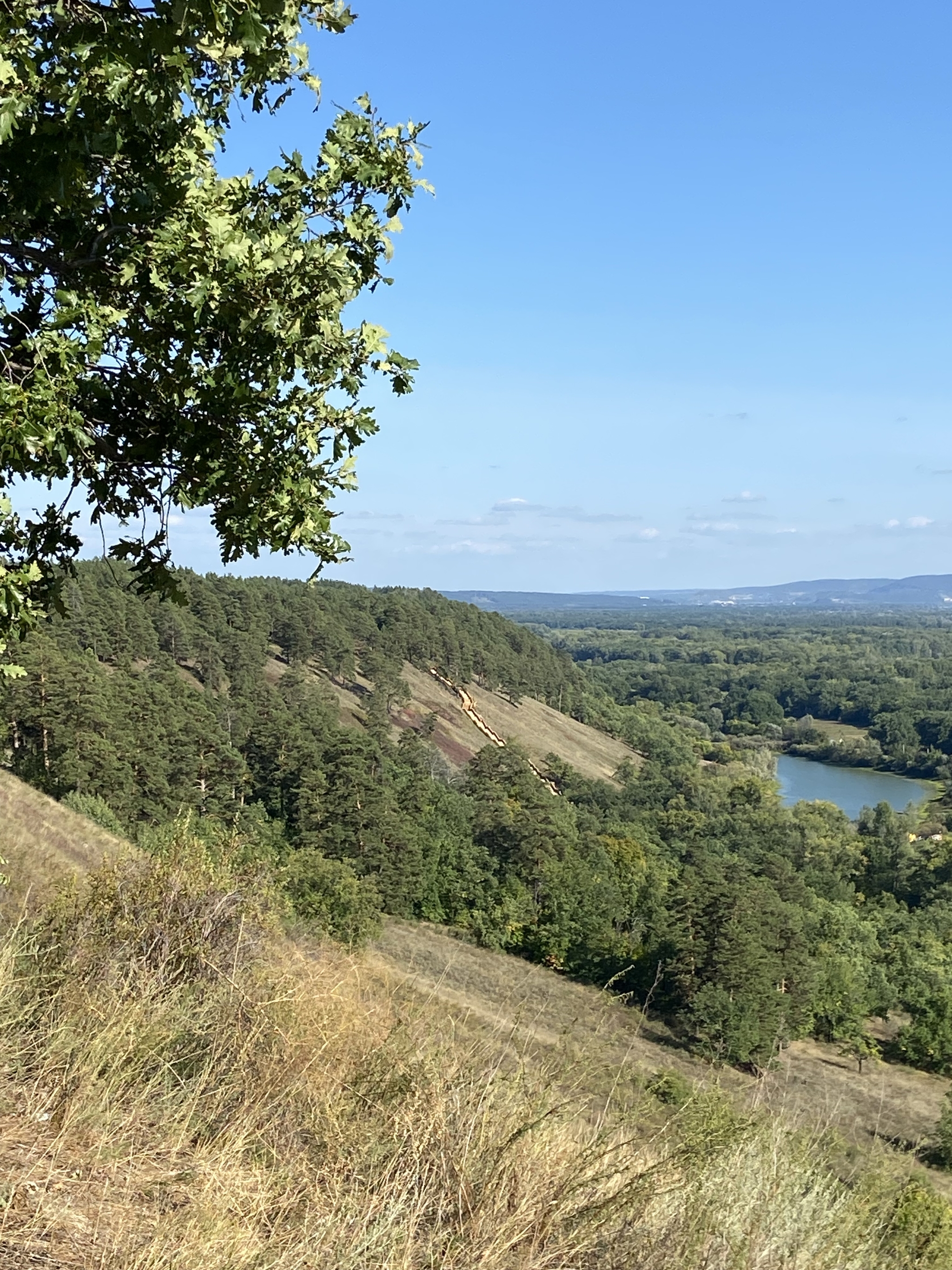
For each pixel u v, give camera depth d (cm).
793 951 3728
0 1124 286
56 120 295
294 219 372
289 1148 332
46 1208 248
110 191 356
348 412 399
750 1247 319
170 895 473
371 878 2456
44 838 1748
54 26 293
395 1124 331
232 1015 401
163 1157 300
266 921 505
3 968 365
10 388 292
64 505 376
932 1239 365
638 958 4119
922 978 4528
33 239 352
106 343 359
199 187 360
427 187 392
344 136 377
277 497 388
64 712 4544
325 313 368
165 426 393
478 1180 311
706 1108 370
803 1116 427
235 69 383
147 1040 359
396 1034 396
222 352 372
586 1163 320
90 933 452
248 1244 256
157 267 345
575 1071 376
